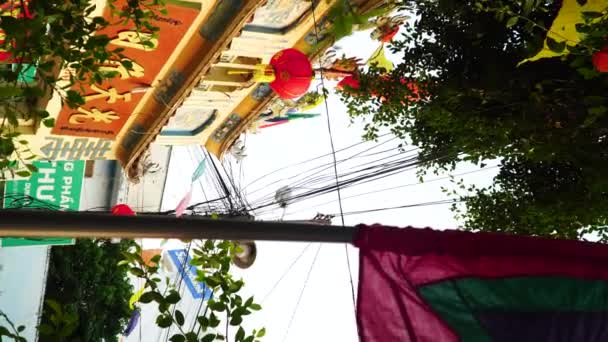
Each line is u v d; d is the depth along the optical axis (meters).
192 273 17.73
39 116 5.28
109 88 10.38
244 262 9.04
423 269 3.13
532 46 5.87
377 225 3.06
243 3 8.88
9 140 5.18
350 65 11.45
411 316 3.07
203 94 12.15
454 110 7.67
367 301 3.06
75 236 2.87
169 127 13.41
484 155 7.92
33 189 13.62
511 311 3.15
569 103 6.43
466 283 3.14
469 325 3.11
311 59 11.19
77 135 11.56
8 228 2.75
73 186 14.20
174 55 9.90
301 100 12.69
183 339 4.96
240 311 5.31
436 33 8.48
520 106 7.15
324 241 3.03
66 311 4.62
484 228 9.34
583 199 7.59
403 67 8.66
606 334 3.15
